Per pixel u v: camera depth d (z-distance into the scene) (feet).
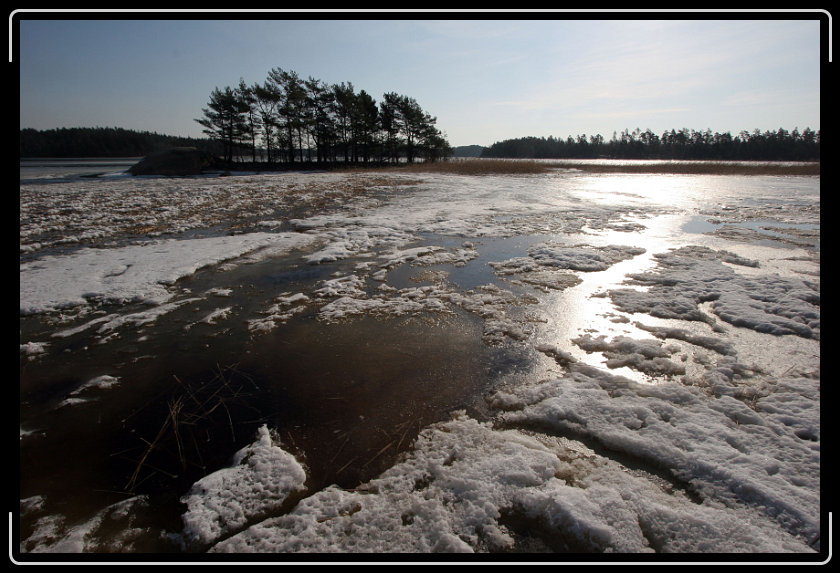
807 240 24.82
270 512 6.64
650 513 6.32
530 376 10.31
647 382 9.96
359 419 8.74
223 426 8.67
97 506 6.76
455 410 8.99
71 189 54.80
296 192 50.85
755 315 13.26
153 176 84.99
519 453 7.54
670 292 15.80
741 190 57.16
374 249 23.81
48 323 13.96
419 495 6.76
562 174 91.45
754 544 5.78
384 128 126.11
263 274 19.19
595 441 8.03
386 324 13.52
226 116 106.52
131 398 9.71
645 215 35.29
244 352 11.84
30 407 9.39
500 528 6.20
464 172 91.71
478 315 14.12
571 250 22.30
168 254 21.97
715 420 8.38
